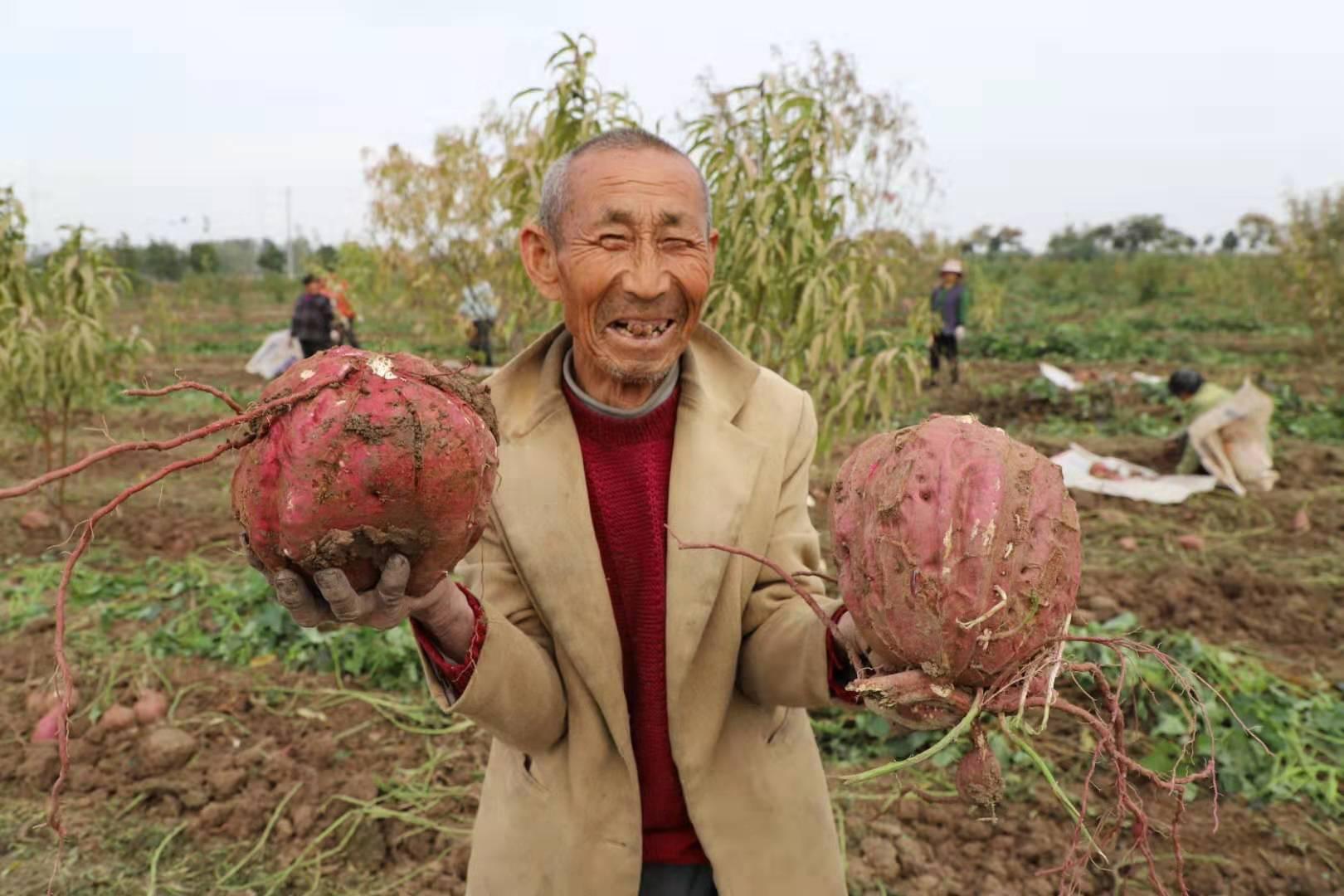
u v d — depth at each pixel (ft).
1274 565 18.72
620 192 4.50
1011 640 4.03
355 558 3.92
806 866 5.29
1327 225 48.06
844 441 27.37
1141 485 23.58
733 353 5.35
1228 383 40.42
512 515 4.89
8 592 16.75
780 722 5.49
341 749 12.18
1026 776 11.55
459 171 30.76
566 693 5.09
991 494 4.09
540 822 5.04
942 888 9.65
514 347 26.02
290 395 3.96
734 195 15.14
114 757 11.85
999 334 58.23
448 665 4.44
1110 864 9.96
